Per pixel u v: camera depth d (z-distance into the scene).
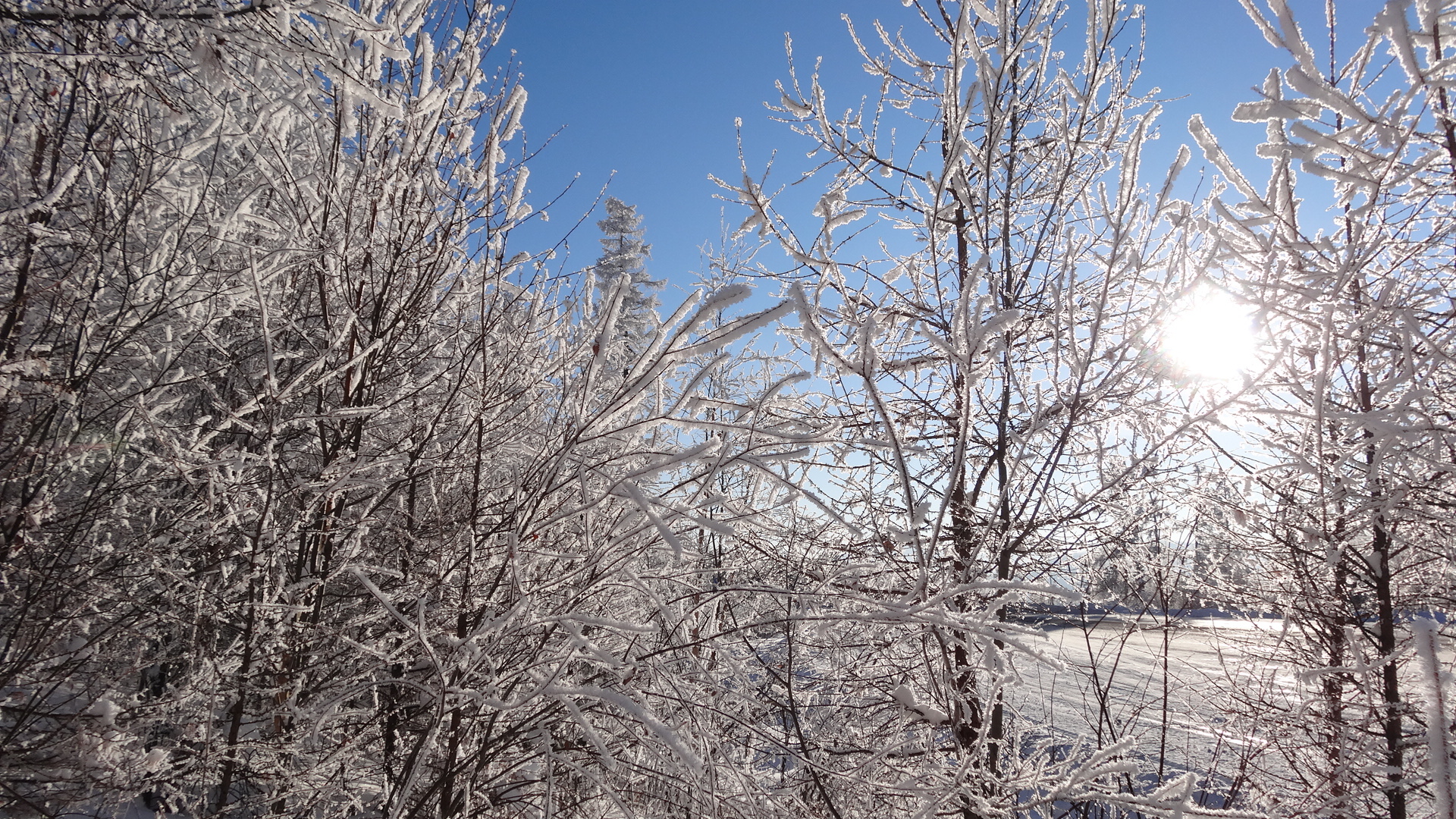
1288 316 3.68
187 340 3.71
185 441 3.45
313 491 3.62
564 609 2.98
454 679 3.11
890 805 3.80
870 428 4.14
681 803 3.22
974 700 3.72
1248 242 3.98
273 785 3.36
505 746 3.14
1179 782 2.94
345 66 3.52
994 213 4.39
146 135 3.22
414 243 3.99
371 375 4.26
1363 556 3.85
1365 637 4.00
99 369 3.38
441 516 3.96
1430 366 3.41
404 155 3.94
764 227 4.10
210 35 2.72
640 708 2.27
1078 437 4.12
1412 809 3.96
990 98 3.78
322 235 3.86
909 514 2.43
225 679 3.28
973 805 3.26
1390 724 3.66
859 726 4.41
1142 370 3.56
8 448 3.00
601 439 3.19
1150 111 3.29
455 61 3.95
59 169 3.16
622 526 3.16
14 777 2.86
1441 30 3.28
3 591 2.97
